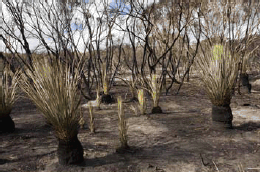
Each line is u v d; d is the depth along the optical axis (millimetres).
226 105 3398
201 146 2812
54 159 2518
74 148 2344
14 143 3092
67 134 2297
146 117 4371
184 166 2277
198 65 3730
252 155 2459
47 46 4855
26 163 2412
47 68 2340
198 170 2178
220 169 2176
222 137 3090
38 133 3580
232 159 2391
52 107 2240
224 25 5949
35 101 2355
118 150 2705
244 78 6809
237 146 2744
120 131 2717
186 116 4391
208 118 4164
